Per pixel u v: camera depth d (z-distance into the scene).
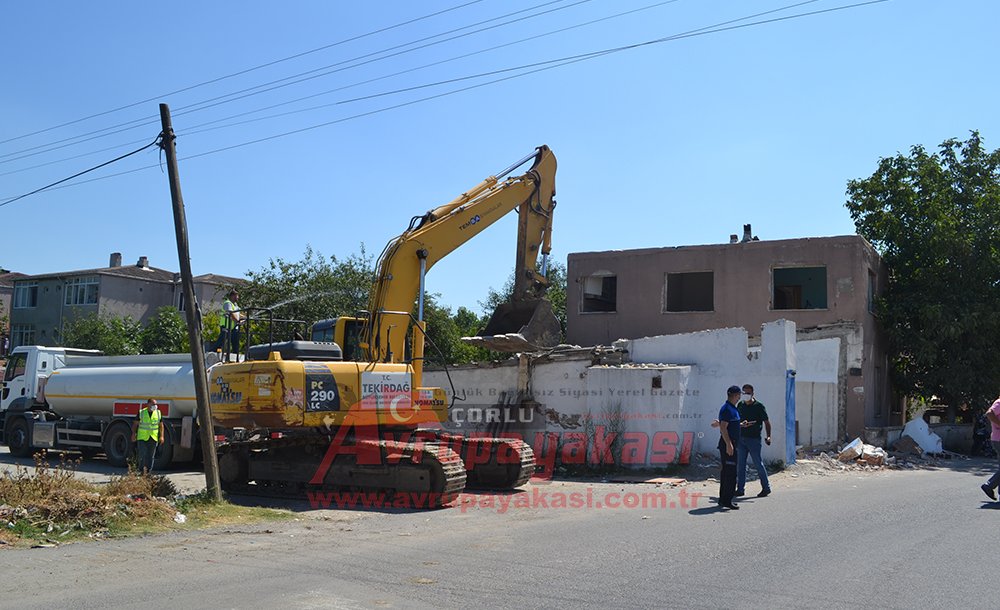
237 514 11.17
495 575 7.32
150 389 18.19
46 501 9.88
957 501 12.39
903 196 26.31
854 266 23.42
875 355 25.09
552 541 9.09
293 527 10.38
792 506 11.91
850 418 22.25
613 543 8.90
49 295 47.53
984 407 24.45
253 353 14.40
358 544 9.05
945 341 24.88
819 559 7.94
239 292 32.94
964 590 6.69
